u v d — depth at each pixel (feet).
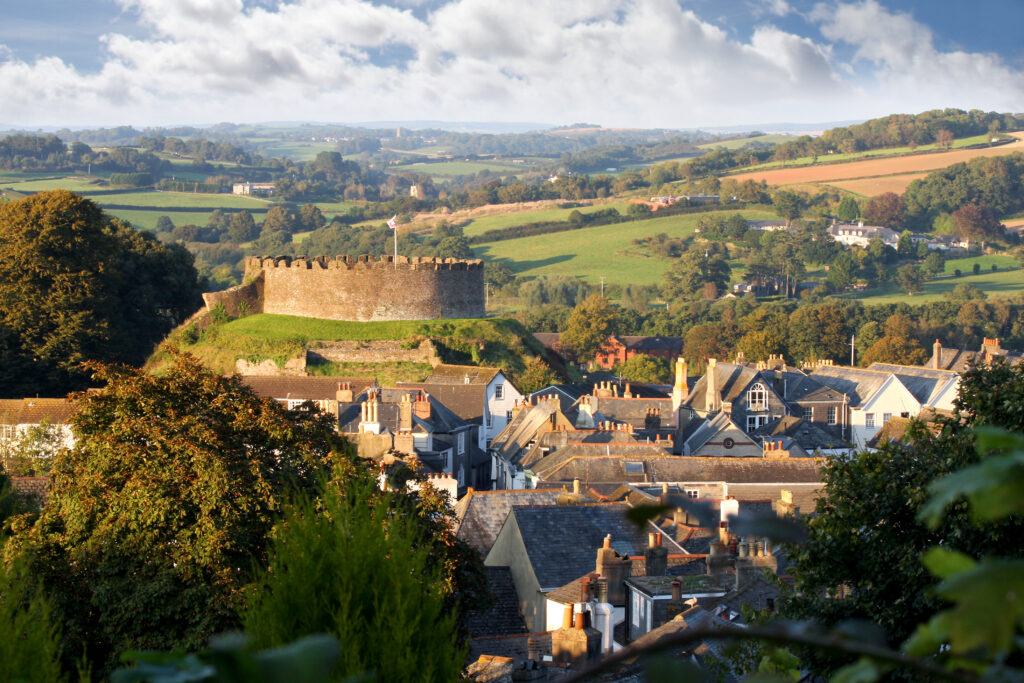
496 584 118.52
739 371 257.14
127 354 321.32
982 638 8.63
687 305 609.42
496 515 145.69
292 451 97.25
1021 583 8.61
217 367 322.55
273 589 36.14
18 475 186.60
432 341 333.21
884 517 63.41
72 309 293.84
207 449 89.86
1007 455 9.56
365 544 37.17
